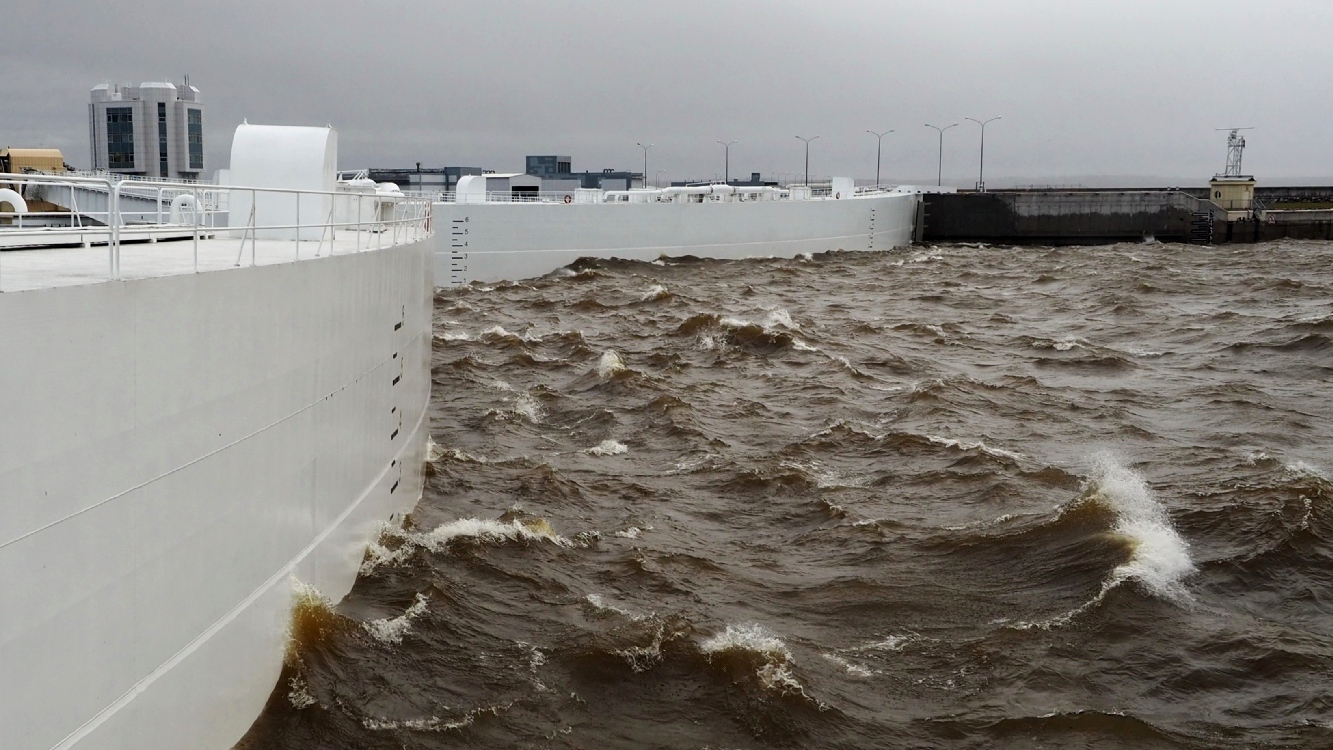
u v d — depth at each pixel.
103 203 42.81
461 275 69.00
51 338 9.12
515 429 30.22
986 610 18.12
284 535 14.09
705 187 83.69
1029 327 54.03
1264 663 16.28
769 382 37.94
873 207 95.12
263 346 12.98
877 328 51.59
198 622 11.82
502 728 13.95
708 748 13.82
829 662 16.19
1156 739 14.29
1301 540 20.61
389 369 19.77
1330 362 42.97
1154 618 17.62
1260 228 105.69
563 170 122.12
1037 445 29.59
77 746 9.84
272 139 21.30
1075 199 104.50
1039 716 14.70
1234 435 31.00
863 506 23.58
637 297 59.50
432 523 21.44
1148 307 58.84
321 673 14.53
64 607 9.54
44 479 9.16
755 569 19.92
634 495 24.23
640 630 16.53
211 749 12.30
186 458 11.29
